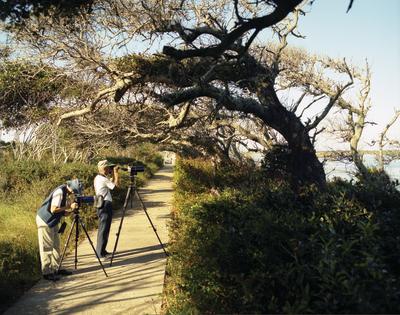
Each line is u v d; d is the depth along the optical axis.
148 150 42.97
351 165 16.86
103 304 6.11
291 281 3.80
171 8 10.58
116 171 9.09
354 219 5.02
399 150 16.67
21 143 20.36
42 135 20.58
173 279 6.72
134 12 11.12
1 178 15.60
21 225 10.49
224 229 5.48
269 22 5.19
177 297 5.64
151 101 13.49
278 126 11.28
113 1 10.66
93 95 12.88
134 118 14.89
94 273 7.67
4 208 12.83
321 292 3.45
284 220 5.15
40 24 9.46
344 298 3.30
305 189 7.53
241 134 15.21
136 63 10.69
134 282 7.06
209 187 16.44
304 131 11.34
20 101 16.50
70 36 10.57
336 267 3.58
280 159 12.60
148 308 5.91
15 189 15.31
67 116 11.27
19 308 6.02
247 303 4.00
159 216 14.12
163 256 8.74
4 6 5.55
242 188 10.74
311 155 11.38
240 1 12.77
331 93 15.53
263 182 12.08
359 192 6.65
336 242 4.05
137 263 8.27
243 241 4.78
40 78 14.18
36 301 6.29
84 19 9.85
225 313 4.47
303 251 4.01
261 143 15.05
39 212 7.33
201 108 16.25
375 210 5.56
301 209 6.25
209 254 5.18
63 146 20.41
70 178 15.84
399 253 4.13
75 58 10.91
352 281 3.29
